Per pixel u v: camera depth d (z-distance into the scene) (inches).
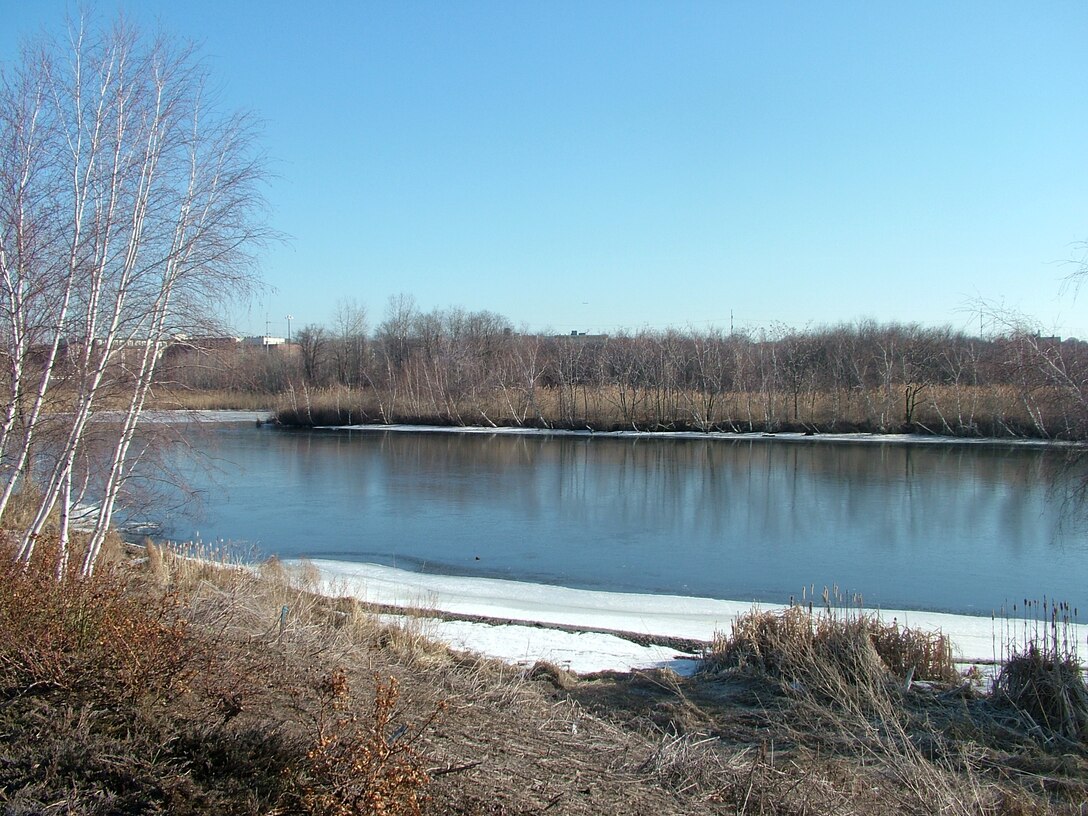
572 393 2143.2
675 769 228.8
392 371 2447.1
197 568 472.1
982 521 919.0
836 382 2031.3
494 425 2162.9
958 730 279.4
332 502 1025.5
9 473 381.4
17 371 367.6
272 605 399.9
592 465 1430.9
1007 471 1336.1
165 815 152.6
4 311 369.4
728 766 234.4
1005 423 1771.7
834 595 605.3
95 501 588.1
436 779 182.7
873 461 1478.8
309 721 200.7
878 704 287.9
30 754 163.5
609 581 649.6
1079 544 797.9
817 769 236.8
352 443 1784.0
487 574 668.1
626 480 1248.8
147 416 446.6
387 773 160.4
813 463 1457.9
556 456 1566.2
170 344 438.6
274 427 2174.0
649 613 532.1
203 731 181.5
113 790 158.7
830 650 346.0
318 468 1363.2
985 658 409.1
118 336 412.8
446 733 219.6
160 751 172.1
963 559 734.5
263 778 169.0
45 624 195.2
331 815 153.6
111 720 179.6
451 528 868.6
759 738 281.6
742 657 366.3
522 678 331.0
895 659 355.9
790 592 617.9
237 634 277.9
